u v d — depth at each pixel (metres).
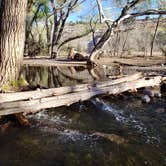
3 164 3.42
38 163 3.47
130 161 3.54
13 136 4.31
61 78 11.23
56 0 23.64
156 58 27.20
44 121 5.11
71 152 3.80
